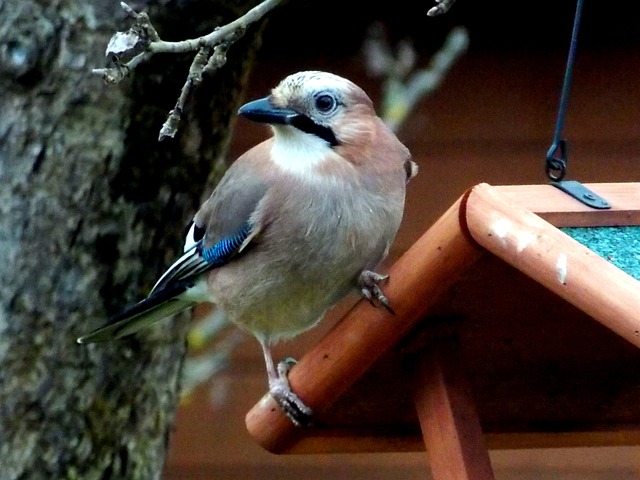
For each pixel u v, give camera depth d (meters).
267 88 7.79
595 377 4.58
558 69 7.64
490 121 7.64
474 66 7.68
